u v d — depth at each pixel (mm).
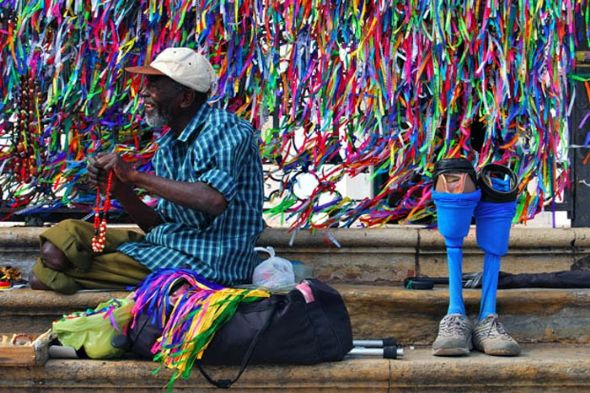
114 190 4480
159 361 4098
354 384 4113
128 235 4668
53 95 5039
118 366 4078
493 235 4375
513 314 4613
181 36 5082
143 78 5055
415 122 5051
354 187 6094
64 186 5117
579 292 4586
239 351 4020
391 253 5027
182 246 4395
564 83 5055
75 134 5137
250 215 4469
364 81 5016
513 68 5066
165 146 4504
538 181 5102
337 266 5035
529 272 5043
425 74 5094
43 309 4477
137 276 4492
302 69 5047
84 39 5035
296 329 4031
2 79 5082
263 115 5078
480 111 5105
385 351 4199
